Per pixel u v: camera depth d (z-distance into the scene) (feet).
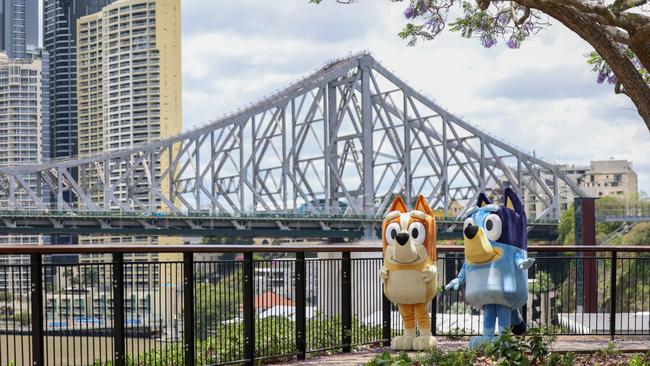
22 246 25.95
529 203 338.13
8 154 540.93
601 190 552.82
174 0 456.04
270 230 226.58
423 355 32.50
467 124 269.44
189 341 30.55
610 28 30.99
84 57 476.95
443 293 44.16
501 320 35.14
